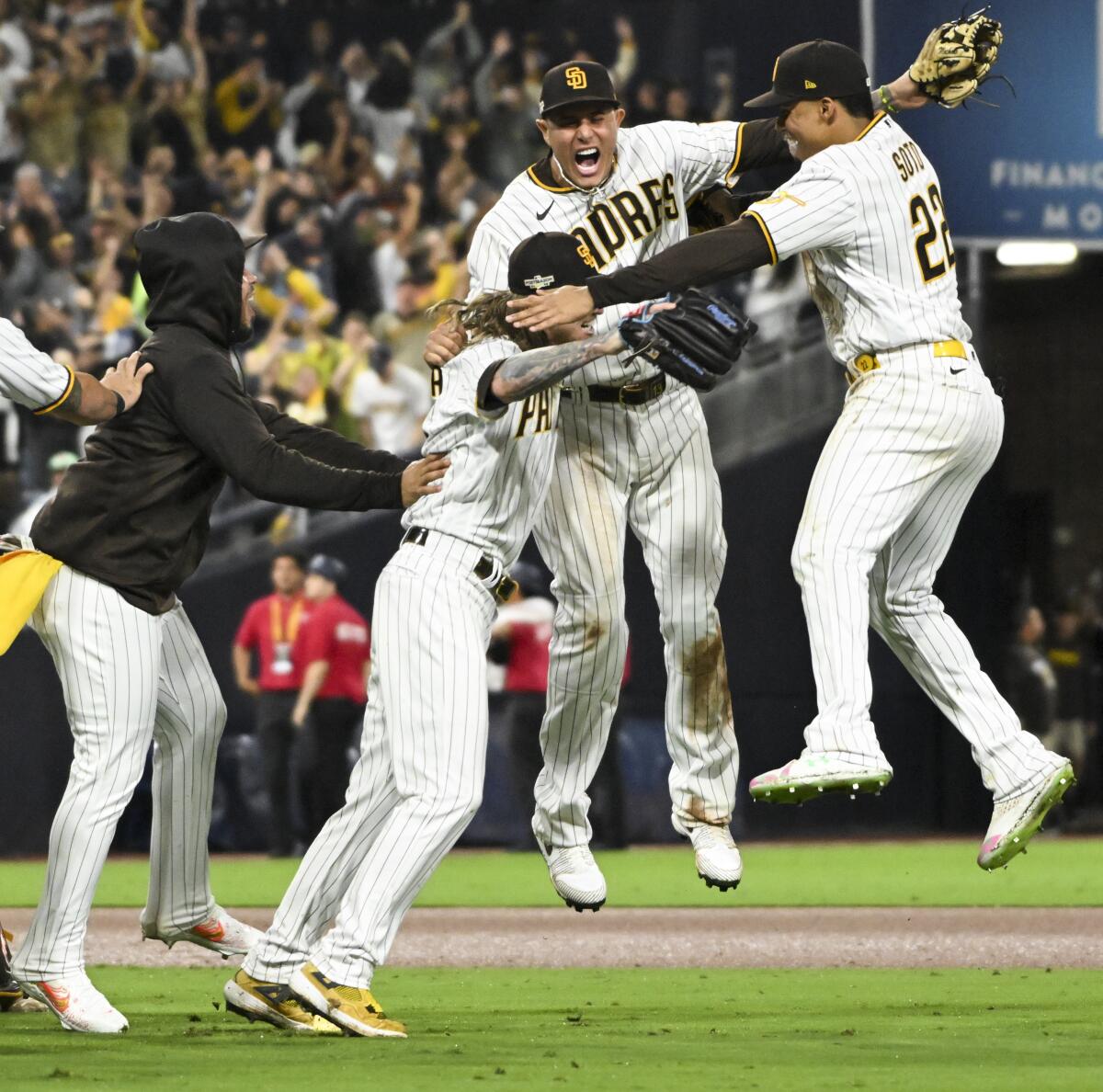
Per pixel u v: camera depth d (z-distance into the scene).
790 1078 14.42
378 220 61.31
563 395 22.45
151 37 62.94
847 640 19.30
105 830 18.55
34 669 52.22
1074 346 62.28
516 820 53.69
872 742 19.22
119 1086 14.04
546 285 18.48
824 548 19.48
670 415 22.64
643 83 62.31
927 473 19.64
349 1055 16.12
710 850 23.58
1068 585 61.56
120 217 60.88
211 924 21.06
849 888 39.81
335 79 63.12
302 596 48.62
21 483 56.81
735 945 28.66
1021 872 43.78
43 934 18.41
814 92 19.53
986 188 48.53
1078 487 62.16
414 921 33.03
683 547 23.08
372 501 17.80
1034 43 48.25
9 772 52.12
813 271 20.27
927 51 21.23
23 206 60.31
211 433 18.08
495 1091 13.76
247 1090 13.80
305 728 48.81
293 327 58.91
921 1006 20.53
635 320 17.02
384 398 58.41
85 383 17.83
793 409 56.69
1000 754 20.56
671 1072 14.87
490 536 17.92
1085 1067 15.09
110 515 18.36
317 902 18.56
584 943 29.16
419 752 17.59
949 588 60.88
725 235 18.66
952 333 19.77
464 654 17.62
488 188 62.88
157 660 18.80
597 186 21.47
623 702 54.94
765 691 56.28
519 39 63.44
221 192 61.66
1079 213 48.66
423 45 63.31
